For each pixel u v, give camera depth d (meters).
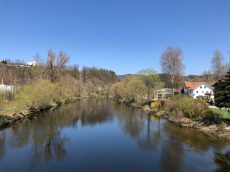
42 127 44.62
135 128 45.22
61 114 61.59
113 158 28.20
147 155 29.16
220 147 31.47
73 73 147.25
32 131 40.94
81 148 32.16
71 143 34.59
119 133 41.19
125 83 106.50
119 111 69.62
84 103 95.19
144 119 55.34
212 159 27.17
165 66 84.31
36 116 55.94
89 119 55.28
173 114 54.84
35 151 30.45
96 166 25.69
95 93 150.75
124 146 33.22
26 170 24.27
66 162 26.75
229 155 28.42
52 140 35.88
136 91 85.94
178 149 31.11
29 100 56.88
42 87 65.31
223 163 25.91
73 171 24.19
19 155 28.83
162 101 69.94
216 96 41.06
